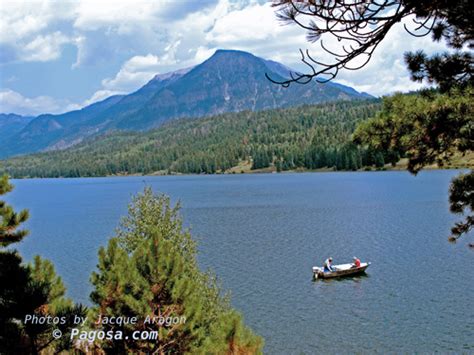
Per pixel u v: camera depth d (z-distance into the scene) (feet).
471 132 32.78
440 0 21.25
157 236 47.98
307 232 248.11
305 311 123.95
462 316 116.06
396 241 213.46
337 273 155.63
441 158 35.47
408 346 100.89
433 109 33.27
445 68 32.01
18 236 47.14
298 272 163.94
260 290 142.82
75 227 311.88
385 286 143.13
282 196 468.34
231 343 39.37
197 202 434.71
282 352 100.48
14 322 39.81
